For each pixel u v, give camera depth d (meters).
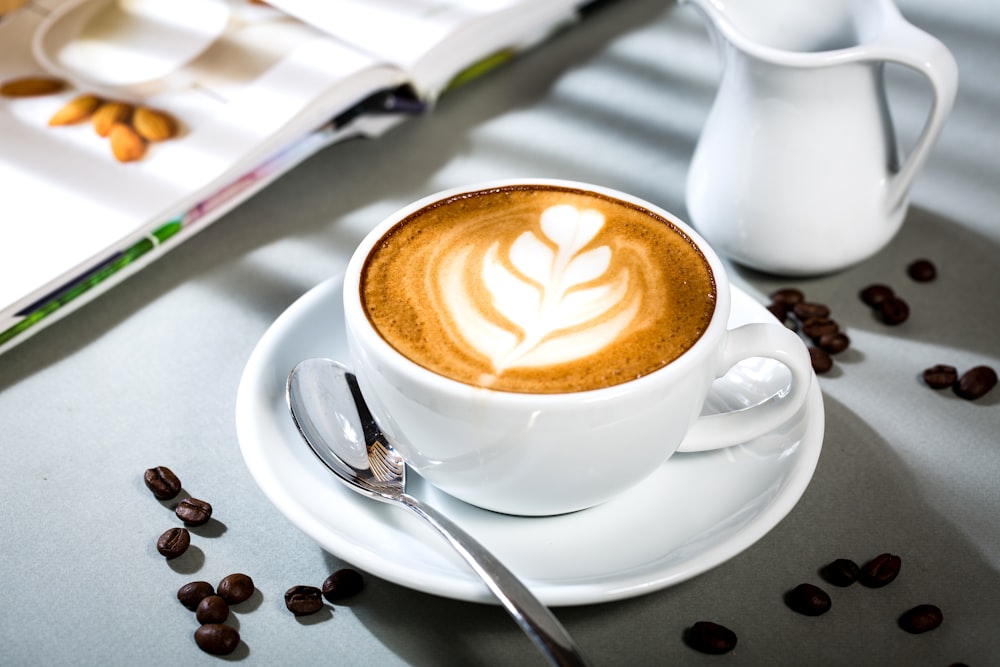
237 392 0.44
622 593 0.37
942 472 0.44
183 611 0.40
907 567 0.41
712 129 0.50
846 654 0.39
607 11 0.70
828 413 0.46
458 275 0.41
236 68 0.56
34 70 0.56
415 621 0.40
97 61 0.57
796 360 0.40
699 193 0.51
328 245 0.53
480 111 0.61
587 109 0.61
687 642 0.39
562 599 0.37
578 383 0.38
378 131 0.59
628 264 0.41
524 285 0.41
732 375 0.45
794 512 0.43
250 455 0.40
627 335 0.39
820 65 0.46
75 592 0.40
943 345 0.49
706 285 0.41
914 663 0.39
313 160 0.58
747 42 0.47
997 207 0.55
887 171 0.49
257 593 0.40
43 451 0.44
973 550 0.42
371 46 0.58
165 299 0.50
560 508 0.40
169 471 0.43
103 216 0.50
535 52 0.66
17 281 0.47
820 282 0.52
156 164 0.52
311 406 0.43
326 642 0.39
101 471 0.44
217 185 0.52
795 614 0.40
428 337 0.39
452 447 0.38
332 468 0.41
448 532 0.38
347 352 0.45
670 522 0.41
